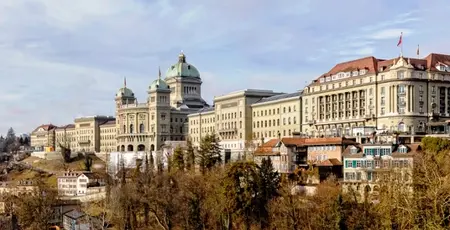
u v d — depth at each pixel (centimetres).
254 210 15325
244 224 15288
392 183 12862
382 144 16662
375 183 15275
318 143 19250
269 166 16162
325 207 13650
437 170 12850
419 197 11781
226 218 15550
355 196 13662
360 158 16938
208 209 16288
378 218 12769
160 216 17538
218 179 17125
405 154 15675
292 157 19700
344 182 16325
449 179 12231
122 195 18338
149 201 17588
